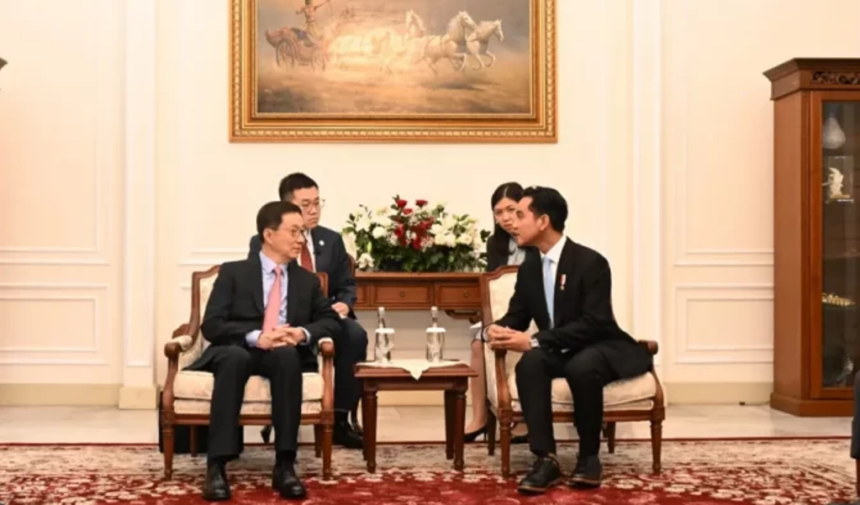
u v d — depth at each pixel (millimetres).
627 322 6621
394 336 6527
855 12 6691
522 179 6637
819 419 5988
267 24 6531
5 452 4805
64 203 6461
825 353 6160
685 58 6656
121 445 5008
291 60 6547
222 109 6543
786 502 3822
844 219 6184
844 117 6180
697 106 6664
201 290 4707
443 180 6621
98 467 4461
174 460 4617
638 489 4035
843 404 6109
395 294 6070
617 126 6641
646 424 5734
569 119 6660
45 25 6441
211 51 6535
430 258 6133
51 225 6461
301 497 3889
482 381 5078
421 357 6535
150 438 5258
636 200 6531
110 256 6480
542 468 4004
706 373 6656
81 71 6453
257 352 4285
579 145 6648
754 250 6676
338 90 6570
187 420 4152
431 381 4363
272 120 6535
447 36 6602
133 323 6359
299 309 4422
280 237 4410
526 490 3938
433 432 5516
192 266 6504
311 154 6582
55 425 5680
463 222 6227
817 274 6141
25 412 6164
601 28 6656
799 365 6156
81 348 6477
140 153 6363
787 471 4379
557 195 4453
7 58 6422
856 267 6199
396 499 3855
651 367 4359
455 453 4402
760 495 3934
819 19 6703
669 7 6652
